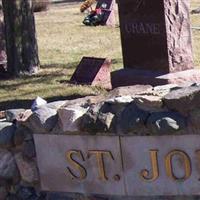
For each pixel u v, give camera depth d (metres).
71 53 15.68
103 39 17.94
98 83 11.46
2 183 5.16
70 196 4.89
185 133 4.43
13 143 5.03
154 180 4.57
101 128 4.60
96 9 22.02
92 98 5.13
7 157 5.11
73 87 11.24
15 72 12.82
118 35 18.62
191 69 9.99
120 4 10.31
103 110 4.65
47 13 27.66
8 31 12.86
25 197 5.05
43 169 4.96
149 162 4.56
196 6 25.27
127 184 4.66
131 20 10.20
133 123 4.50
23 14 12.80
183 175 4.49
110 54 15.02
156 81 9.66
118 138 4.60
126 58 10.47
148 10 9.88
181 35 9.84
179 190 4.53
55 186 4.95
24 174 5.05
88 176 4.79
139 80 9.91
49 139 4.88
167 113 4.46
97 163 4.72
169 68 9.76
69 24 22.47
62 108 4.83
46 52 16.06
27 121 4.96
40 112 4.92
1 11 14.16
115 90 5.29
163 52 9.80
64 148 4.84
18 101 10.52
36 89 11.29
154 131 4.44
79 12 27.00
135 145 4.57
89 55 15.15
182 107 4.42
